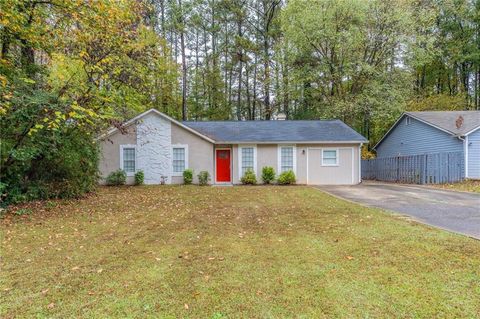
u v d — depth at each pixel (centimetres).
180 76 2656
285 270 385
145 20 2270
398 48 2162
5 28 859
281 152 1697
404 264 396
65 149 942
